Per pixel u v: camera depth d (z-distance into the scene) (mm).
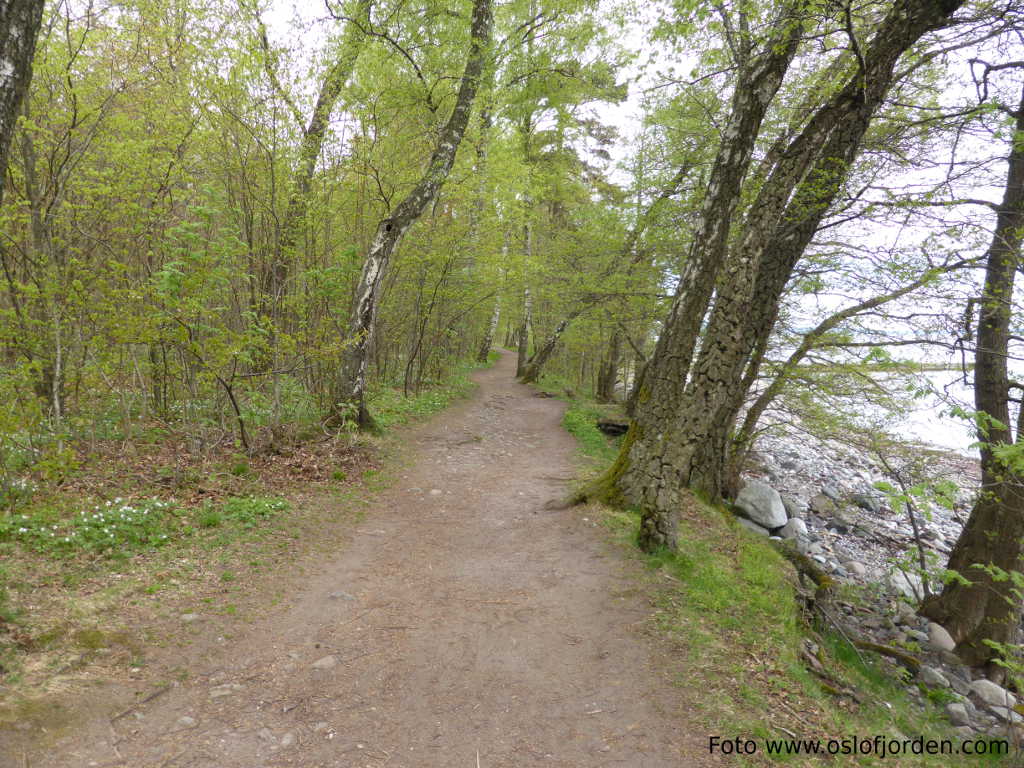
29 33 2900
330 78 8570
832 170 7180
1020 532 7199
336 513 6840
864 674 5188
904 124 7949
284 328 9078
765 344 8750
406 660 4004
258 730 3145
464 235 13922
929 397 6000
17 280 7094
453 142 10000
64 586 4195
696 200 10867
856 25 7574
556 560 5891
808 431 10273
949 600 7699
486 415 14672
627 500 7219
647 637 4398
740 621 4742
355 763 2980
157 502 5758
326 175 9078
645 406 7445
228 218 7895
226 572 4926
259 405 9508
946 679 6016
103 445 7363
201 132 7672
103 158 7867
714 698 3666
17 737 2744
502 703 3580
